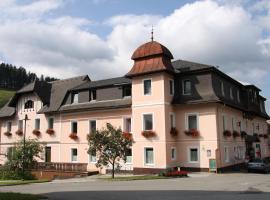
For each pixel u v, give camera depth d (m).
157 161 34.06
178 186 21.11
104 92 40.38
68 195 17.02
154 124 34.66
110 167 37.59
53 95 47.31
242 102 44.59
